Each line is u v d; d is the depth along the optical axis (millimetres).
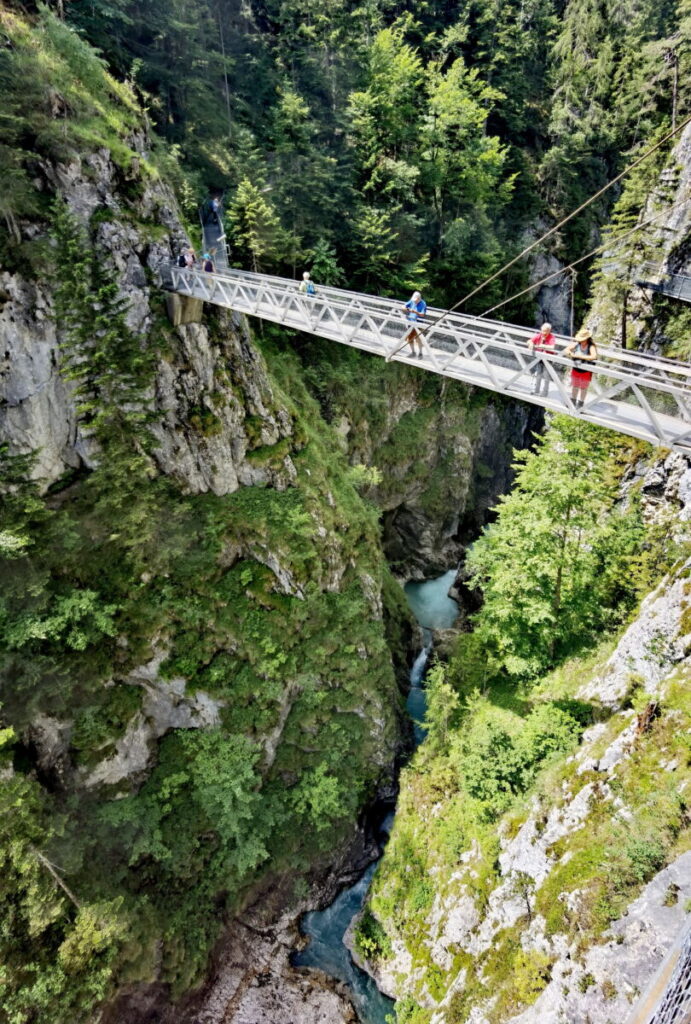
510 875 15977
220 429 22609
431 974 16922
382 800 24141
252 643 21828
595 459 20125
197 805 20312
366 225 32000
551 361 10938
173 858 19156
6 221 17078
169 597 20812
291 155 32906
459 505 39844
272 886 20906
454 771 20531
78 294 17547
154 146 26031
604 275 32312
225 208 31000
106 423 19422
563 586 21297
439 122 37469
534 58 53938
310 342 31844
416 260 36312
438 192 38812
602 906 12461
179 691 20562
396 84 37938
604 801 14391
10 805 14633
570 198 48375
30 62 18281
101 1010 15719
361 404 33094
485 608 23562
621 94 51750
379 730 23984
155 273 21125
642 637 17531
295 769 22516
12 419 18141
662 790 13219
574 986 11984
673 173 30203
